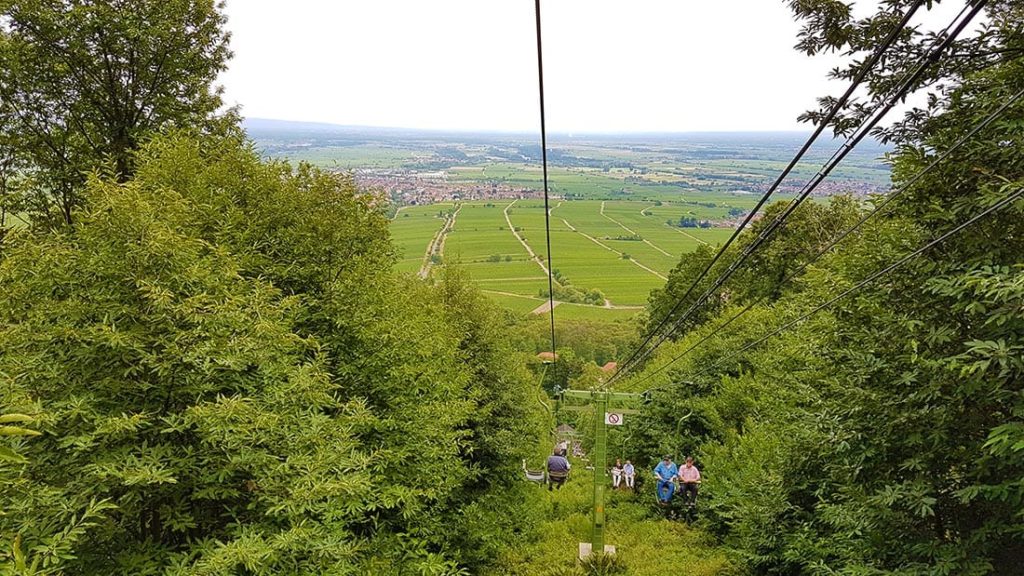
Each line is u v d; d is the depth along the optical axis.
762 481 10.77
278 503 5.69
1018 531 5.34
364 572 7.79
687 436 20.11
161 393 5.66
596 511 13.32
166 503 5.89
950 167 5.72
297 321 9.33
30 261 5.81
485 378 15.89
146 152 10.94
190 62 15.82
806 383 10.06
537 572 12.90
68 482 5.11
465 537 12.67
